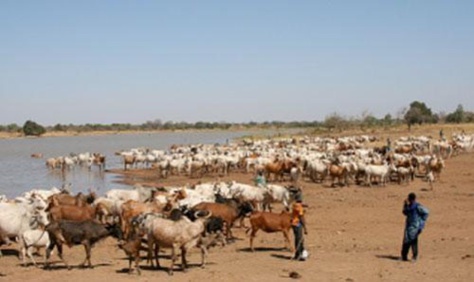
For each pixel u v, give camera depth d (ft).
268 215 58.18
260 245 62.85
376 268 49.01
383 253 56.29
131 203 67.46
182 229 48.55
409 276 45.91
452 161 168.86
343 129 433.89
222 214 64.18
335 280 45.01
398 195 104.12
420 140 220.64
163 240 48.57
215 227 59.31
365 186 120.26
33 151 356.18
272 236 68.85
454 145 198.29
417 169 148.56
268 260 53.83
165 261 55.06
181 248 49.08
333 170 122.72
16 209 57.88
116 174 180.75
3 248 63.98
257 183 104.73
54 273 49.62
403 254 51.93
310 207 92.84
